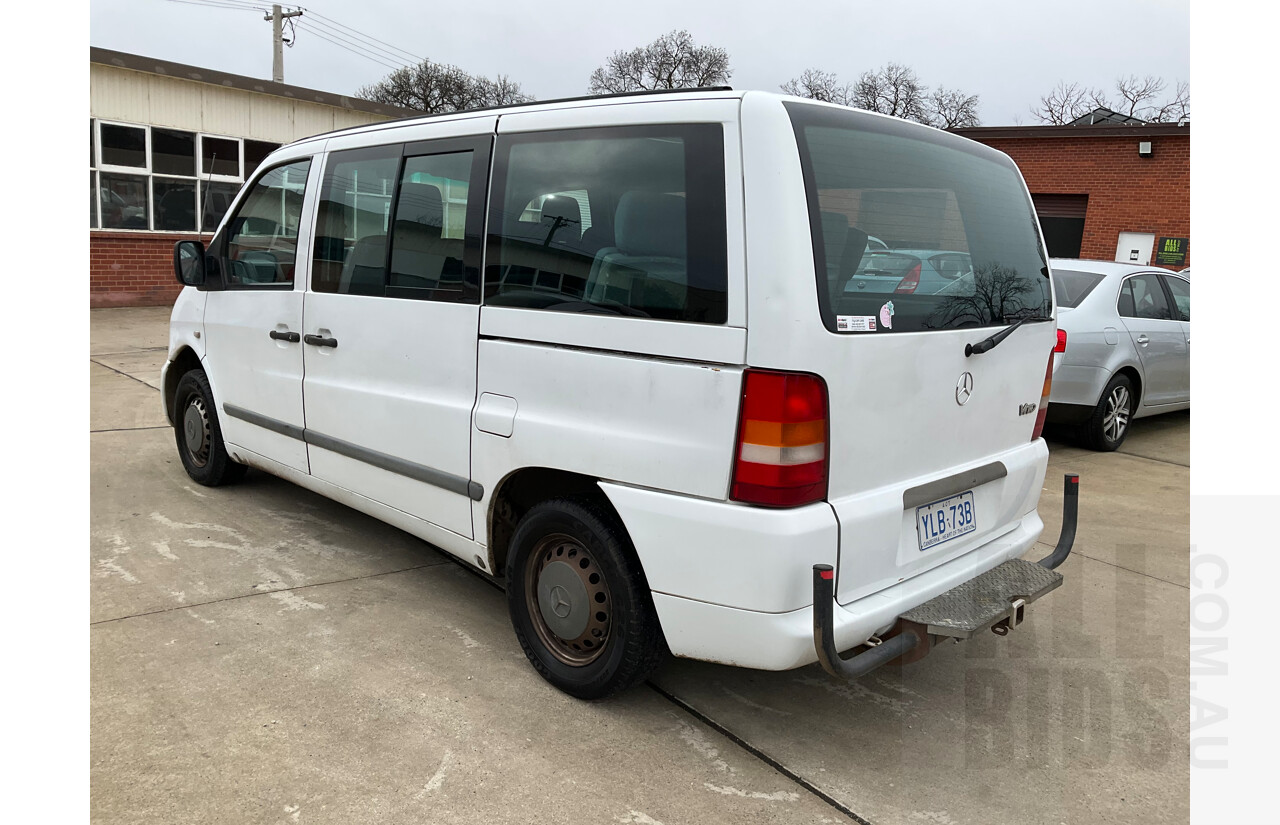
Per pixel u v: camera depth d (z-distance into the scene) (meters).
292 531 4.38
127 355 9.64
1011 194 3.18
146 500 4.76
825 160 2.39
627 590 2.62
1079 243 18.81
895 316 2.53
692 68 43.56
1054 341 3.29
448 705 2.81
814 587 2.21
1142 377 6.87
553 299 2.78
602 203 2.65
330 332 3.73
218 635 3.23
